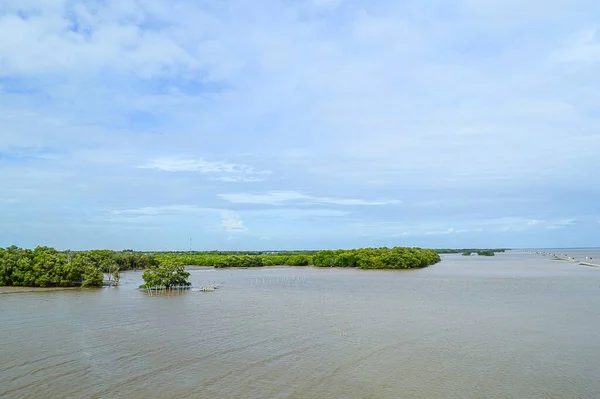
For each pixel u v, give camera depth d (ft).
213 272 643.86
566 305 289.74
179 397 133.08
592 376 149.79
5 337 202.69
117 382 145.28
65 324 231.50
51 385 142.41
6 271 410.31
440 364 163.12
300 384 143.43
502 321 236.84
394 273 590.55
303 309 279.90
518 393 135.64
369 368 158.81
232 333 210.59
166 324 231.91
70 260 452.35
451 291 371.56
